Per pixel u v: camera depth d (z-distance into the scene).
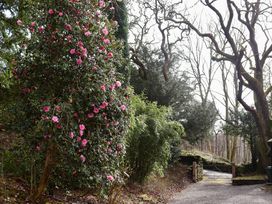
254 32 20.30
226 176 22.78
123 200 9.11
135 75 20.14
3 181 5.99
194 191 15.18
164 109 13.87
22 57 5.76
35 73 5.66
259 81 20.20
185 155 22.64
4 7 8.36
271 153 17.05
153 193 12.18
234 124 22.44
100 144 5.79
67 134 5.29
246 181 16.98
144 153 12.23
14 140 6.20
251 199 11.59
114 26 6.40
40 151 5.58
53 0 5.62
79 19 5.72
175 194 13.94
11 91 6.23
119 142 6.12
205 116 23.50
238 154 39.31
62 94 5.55
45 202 5.95
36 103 5.46
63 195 6.77
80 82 5.55
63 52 5.54
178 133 13.69
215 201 11.54
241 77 19.38
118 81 5.96
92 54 5.70
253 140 21.77
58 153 5.60
